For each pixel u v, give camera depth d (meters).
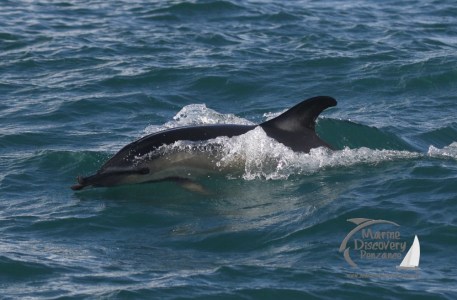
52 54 77.44
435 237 43.34
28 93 68.00
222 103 67.94
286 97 69.19
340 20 91.94
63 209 47.88
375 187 49.53
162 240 44.12
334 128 57.53
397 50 80.69
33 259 41.44
